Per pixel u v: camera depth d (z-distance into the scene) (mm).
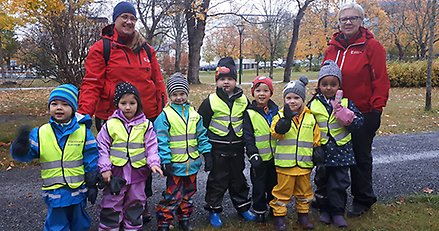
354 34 3984
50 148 3092
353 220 3951
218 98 3885
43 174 3135
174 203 3670
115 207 3408
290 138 3727
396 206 4305
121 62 3693
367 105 3975
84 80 3662
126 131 3432
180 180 3686
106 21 12328
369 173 4062
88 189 3184
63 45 10672
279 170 3748
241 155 3953
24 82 27328
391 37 34875
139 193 3494
